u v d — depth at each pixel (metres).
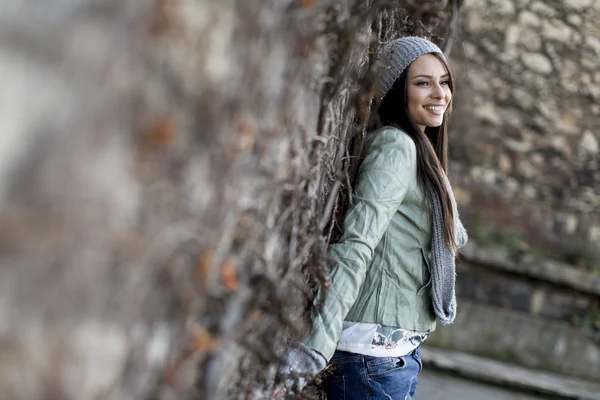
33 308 0.63
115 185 0.69
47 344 0.65
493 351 5.28
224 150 0.92
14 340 0.62
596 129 5.55
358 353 1.84
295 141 1.30
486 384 4.79
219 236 0.97
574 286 5.32
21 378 0.63
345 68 1.50
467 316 5.41
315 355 1.54
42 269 0.63
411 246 1.87
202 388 1.00
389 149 1.80
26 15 0.60
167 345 0.87
